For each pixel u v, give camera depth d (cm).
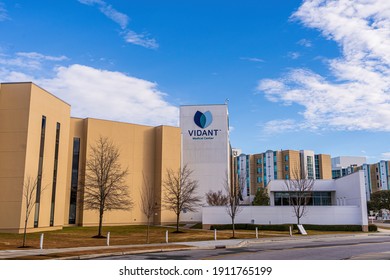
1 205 3503
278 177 11438
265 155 11888
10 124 3644
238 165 12538
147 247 2394
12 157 3581
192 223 5784
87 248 2328
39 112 3831
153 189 5575
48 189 3953
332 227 4378
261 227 4388
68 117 4425
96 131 5088
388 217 9556
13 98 3691
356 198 4641
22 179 3531
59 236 3309
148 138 5669
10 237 3066
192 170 6150
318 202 5750
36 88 3788
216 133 6384
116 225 5091
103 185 3716
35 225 3703
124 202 4041
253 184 11956
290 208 4575
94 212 4909
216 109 6469
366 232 4225
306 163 11675
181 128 6462
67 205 4769
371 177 13288
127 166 5319
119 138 5316
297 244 2778
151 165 5638
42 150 3872
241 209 4616
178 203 4316
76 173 4922
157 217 5478
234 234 3691
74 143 4984
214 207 4659
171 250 2345
